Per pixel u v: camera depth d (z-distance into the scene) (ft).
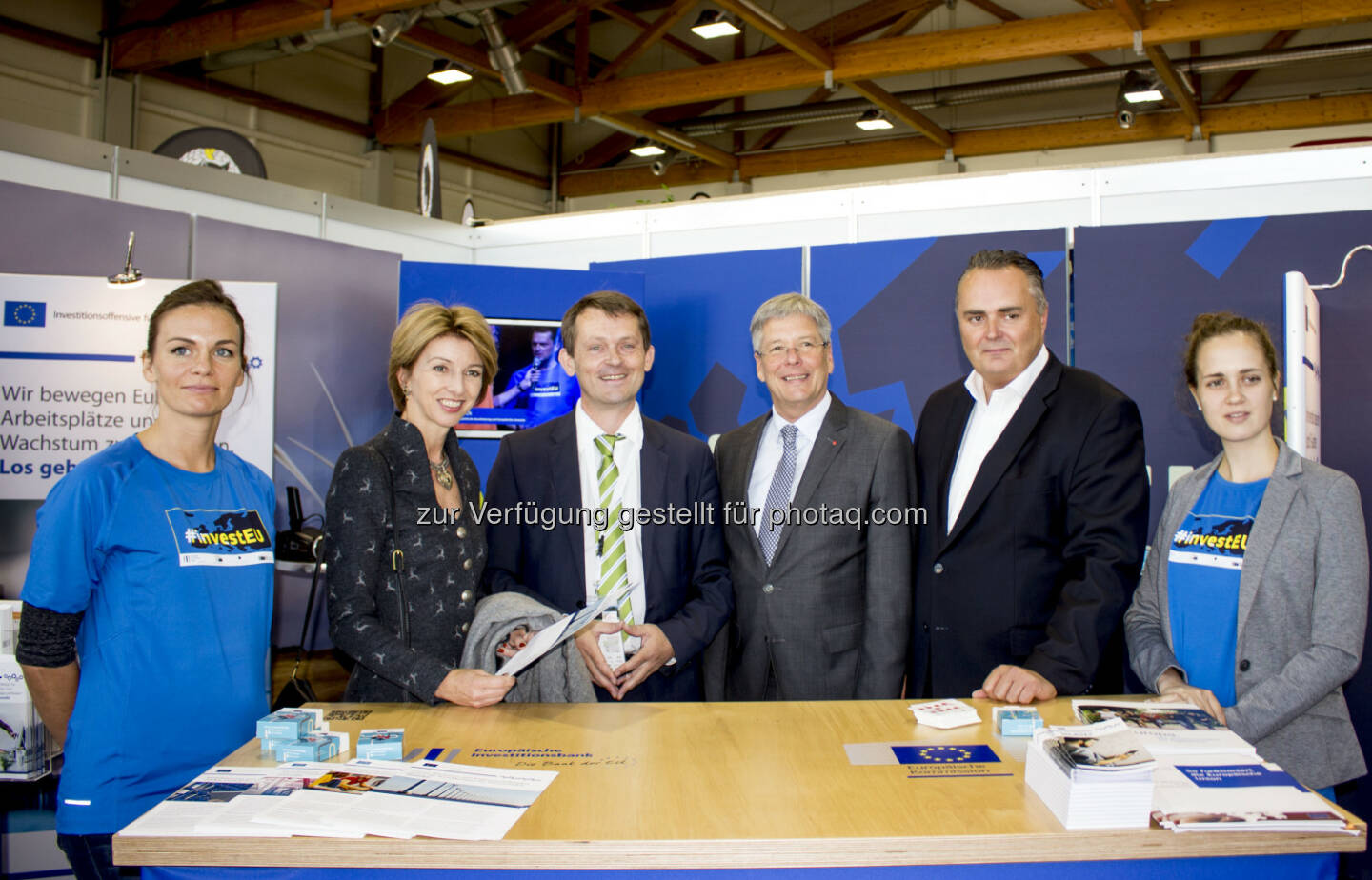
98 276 10.33
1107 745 4.26
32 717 9.09
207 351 5.92
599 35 37.81
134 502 5.66
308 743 4.83
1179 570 6.55
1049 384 7.13
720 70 29.40
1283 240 10.01
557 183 42.14
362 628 5.84
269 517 6.36
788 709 5.78
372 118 34.40
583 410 7.68
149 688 5.58
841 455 7.52
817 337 7.53
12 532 10.06
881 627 7.20
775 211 12.42
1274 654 6.04
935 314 11.27
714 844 3.87
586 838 3.91
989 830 3.97
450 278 11.78
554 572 7.23
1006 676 5.88
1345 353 9.80
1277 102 31.60
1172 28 23.93
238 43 24.70
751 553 7.60
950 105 34.50
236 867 3.99
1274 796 4.16
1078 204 11.12
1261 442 6.42
